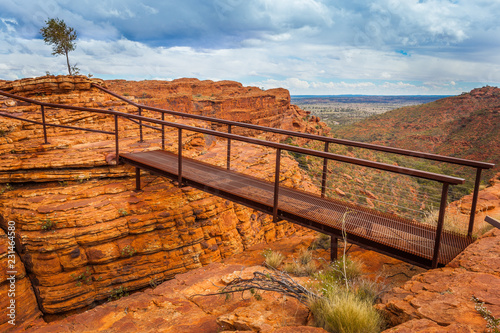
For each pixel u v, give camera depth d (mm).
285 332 2385
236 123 7445
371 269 4559
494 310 2189
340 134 95438
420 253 3549
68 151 8461
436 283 2830
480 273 2816
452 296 2494
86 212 6824
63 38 19031
